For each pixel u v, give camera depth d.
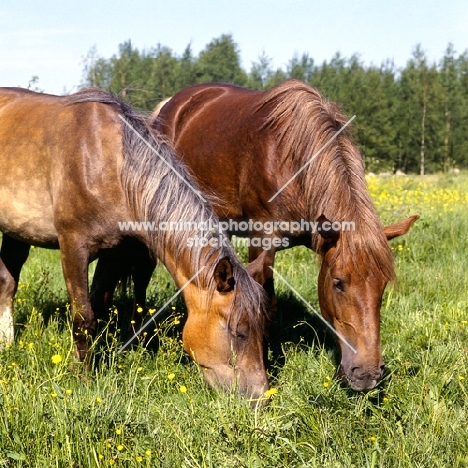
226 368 3.46
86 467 2.86
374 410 3.44
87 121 4.19
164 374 3.89
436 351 4.16
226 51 51.25
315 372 4.05
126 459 2.90
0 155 4.70
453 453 3.03
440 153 41.06
